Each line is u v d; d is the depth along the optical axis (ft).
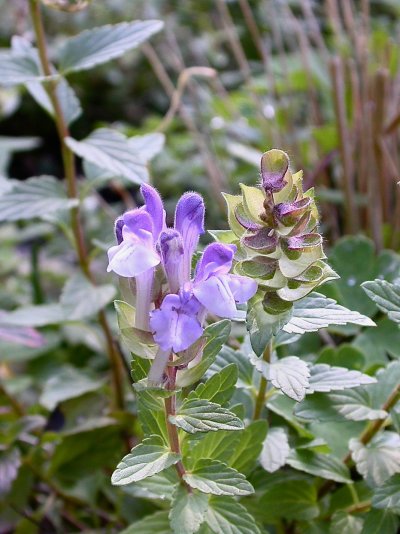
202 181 1.79
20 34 1.62
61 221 1.12
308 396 0.79
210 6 2.67
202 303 0.59
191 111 2.02
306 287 0.65
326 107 1.81
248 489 0.65
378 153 1.37
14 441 1.11
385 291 0.68
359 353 0.93
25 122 2.76
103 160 0.98
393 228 1.37
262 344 0.64
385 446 0.79
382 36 1.76
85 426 1.05
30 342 1.16
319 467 0.80
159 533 0.78
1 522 1.10
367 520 0.75
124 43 1.00
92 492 1.10
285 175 0.63
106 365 1.46
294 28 1.88
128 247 0.60
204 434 0.70
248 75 1.71
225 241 0.67
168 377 0.64
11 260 1.81
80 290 1.09
